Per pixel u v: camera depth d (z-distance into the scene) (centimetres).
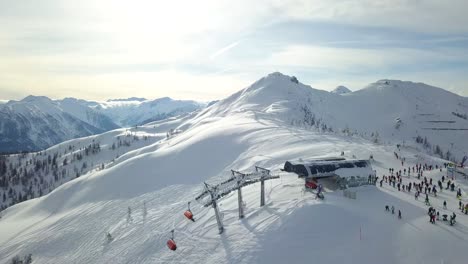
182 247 5750
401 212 5469
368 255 4394
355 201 5797
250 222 5534
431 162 9312
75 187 13200
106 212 9900
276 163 9288
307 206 5391
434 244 4538
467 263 4200
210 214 6544
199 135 15438
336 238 4719
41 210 12750
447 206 5797
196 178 10706
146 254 6256
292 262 4425
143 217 8338
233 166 10588
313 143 11056
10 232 11031
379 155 9512
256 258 4631
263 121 18738
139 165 12850
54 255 8306
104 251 7300
